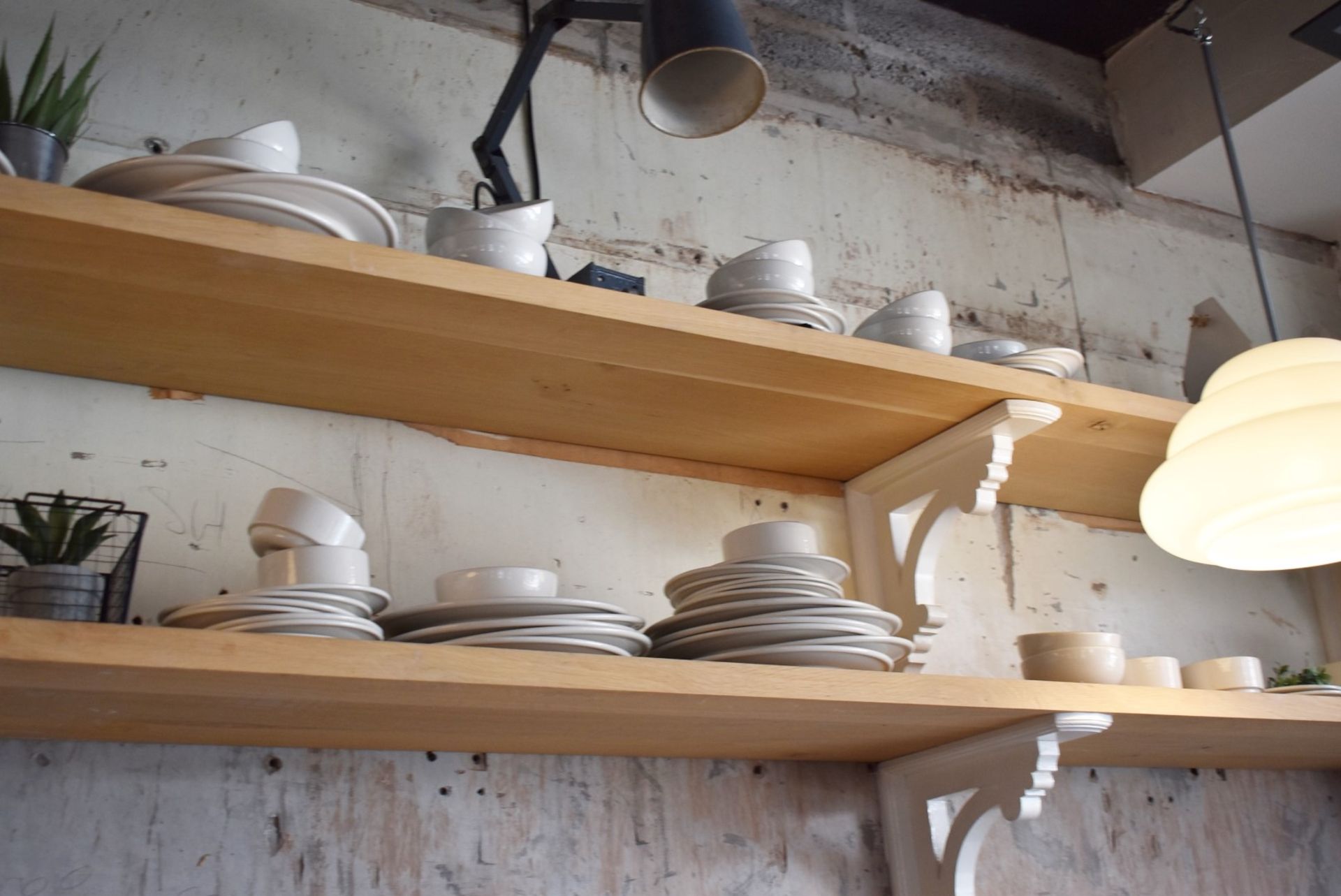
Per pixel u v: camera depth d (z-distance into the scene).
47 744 1.24
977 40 2.47
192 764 1.30
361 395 1.48
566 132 1.88
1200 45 2.49
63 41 1.54
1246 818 2.04
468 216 1.35
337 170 1.67
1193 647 2.13
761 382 1.47
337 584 1.12
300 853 1.31
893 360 1.44
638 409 1.55
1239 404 1.42
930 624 1.61
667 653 1.36
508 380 1.45
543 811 1.45
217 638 1.00
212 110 1.61
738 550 1.43
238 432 1.45
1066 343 2.27
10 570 1.09
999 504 2.03
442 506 1.55
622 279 1.53
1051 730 1.39
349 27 1.75
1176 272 2.51
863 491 1.81
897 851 1.64
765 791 1.61
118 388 1.40
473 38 1.86
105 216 1.08
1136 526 2.17
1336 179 2.56
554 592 1.27
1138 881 1.88
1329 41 2.13
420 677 1.06
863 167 2.17
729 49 1.28
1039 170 2.42
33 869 1.19
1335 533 1.47
